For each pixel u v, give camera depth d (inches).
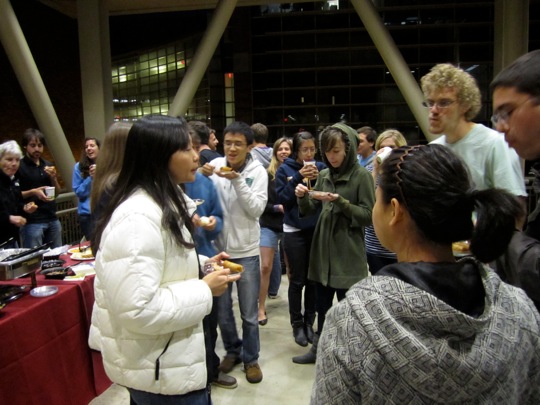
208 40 236.8
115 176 65.3
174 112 241.9
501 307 24.1
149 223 45.6
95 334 51.5
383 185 27.8
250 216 95.6
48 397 70.9
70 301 78.7
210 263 62.6
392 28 382.9
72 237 187.9
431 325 22.2
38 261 77.9
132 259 43.9
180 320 46.3
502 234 24.8
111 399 92.4
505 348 22.7
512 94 35.3
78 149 360.2
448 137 64.1
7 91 286.0
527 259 34.7
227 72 430.0
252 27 413.4
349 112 412.2
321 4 397.7
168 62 449.4
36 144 155.3
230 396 94.0
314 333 118.1
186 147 50.1
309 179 104.9
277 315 140.0
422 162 25.8
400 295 23.0
